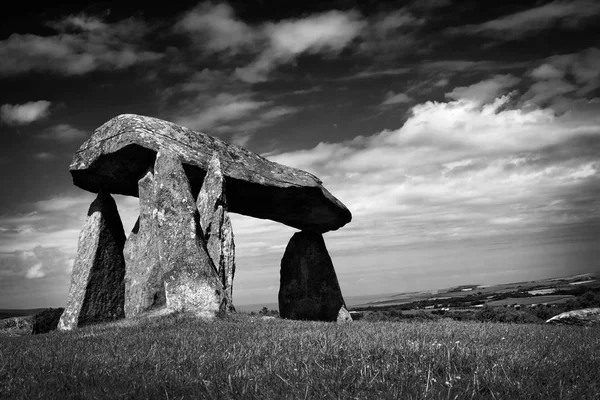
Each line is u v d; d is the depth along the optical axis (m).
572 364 7.03
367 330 12.28
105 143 18.45
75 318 18.14
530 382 5.89
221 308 15.62
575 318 17.44
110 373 6.55
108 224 19.91
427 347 7.94
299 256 26.09
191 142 19.02
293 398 5.29
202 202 18.28
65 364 7.21
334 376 6.08
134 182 19.83
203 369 6.67
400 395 5.26
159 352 8.10
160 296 16.81
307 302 25.33
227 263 17.53
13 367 7.12
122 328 13.34
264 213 23.25
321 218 24.83
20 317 20.47
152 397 5.45
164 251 16.64
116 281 19.31
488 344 8.95
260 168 21.09
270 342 9.12
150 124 18.36
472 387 5.66
